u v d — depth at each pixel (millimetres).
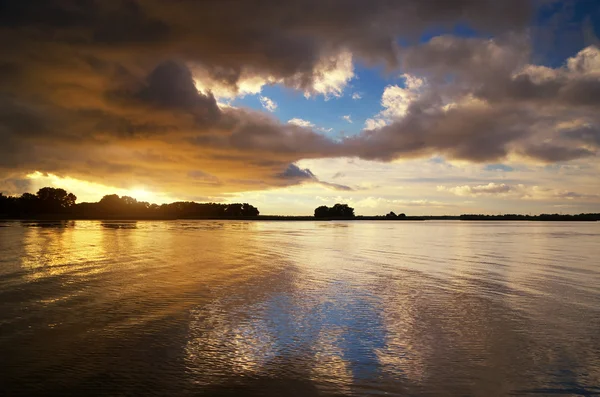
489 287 20406
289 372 10016
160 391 8984
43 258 30188
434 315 15094
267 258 31906
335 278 22797
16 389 9023
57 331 13000
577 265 28594
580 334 12945
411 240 55875
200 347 11648
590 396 8906
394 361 10719
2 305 16188
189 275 23391
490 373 10000
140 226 93250
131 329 13219
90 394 8836
